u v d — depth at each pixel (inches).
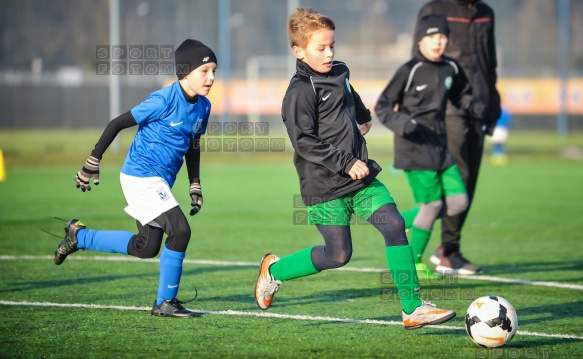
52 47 4574.3
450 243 930.7
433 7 941.2
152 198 660.1
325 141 615.5
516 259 1018.7
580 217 1444.4
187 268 929.5
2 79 4404.5
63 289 794.8
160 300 682.2
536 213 1502.2
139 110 652.7
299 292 792.9
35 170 2287.2
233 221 1370.6
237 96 3582.7
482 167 2546.8
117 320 666.2
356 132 627.5
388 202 613.0
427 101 847.7
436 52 837.8
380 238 1209.4
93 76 4443.9
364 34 6195.9
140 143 668.1
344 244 615.2
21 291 783.1
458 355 570.3
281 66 4672.7
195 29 4522.6
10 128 4404.5
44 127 4436.5
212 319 673.0
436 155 848.3
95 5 4569.4
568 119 4377.5
